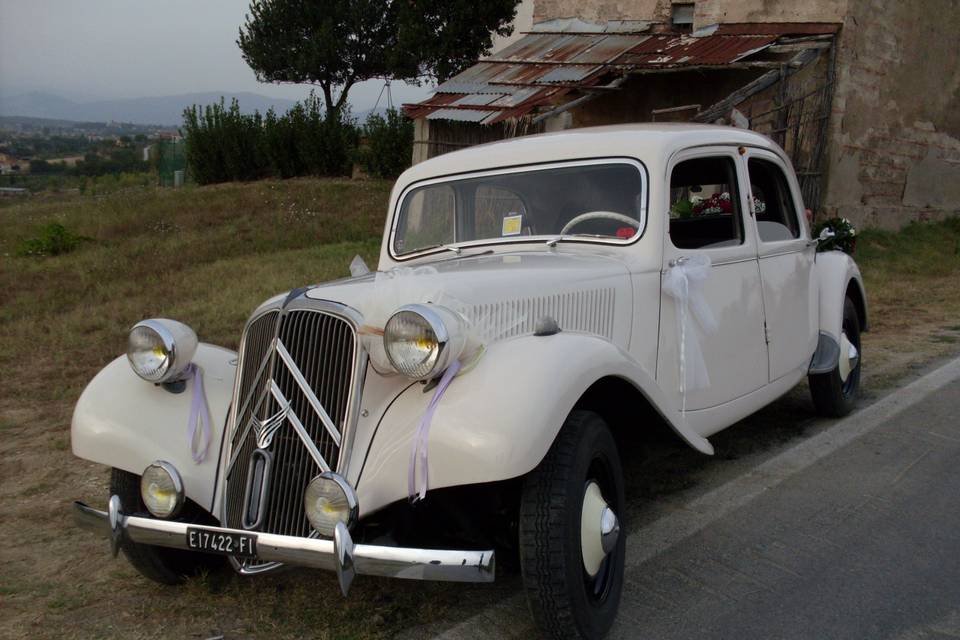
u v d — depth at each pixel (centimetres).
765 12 1280
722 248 393
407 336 259
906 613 296
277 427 280
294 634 295
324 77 2691
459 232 404
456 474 251
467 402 258
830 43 1220
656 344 350
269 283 999
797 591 314
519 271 313
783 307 448
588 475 284
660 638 285
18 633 301
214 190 2044
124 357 341
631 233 356
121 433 305
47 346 781
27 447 520
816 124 1237
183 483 291
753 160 438
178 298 960
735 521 379
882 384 596
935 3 1430
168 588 336
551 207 379
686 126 402
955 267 1194
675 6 1415
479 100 1238
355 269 384
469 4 2205
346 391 273
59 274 1168
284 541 258
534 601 261
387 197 1797
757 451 475
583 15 1496
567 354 273
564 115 1337
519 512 273
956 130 1577
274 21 2667
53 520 412
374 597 320
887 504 391
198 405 312
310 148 2184
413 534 287
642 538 366
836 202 1272
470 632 289
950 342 720
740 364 406
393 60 2306
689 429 329
